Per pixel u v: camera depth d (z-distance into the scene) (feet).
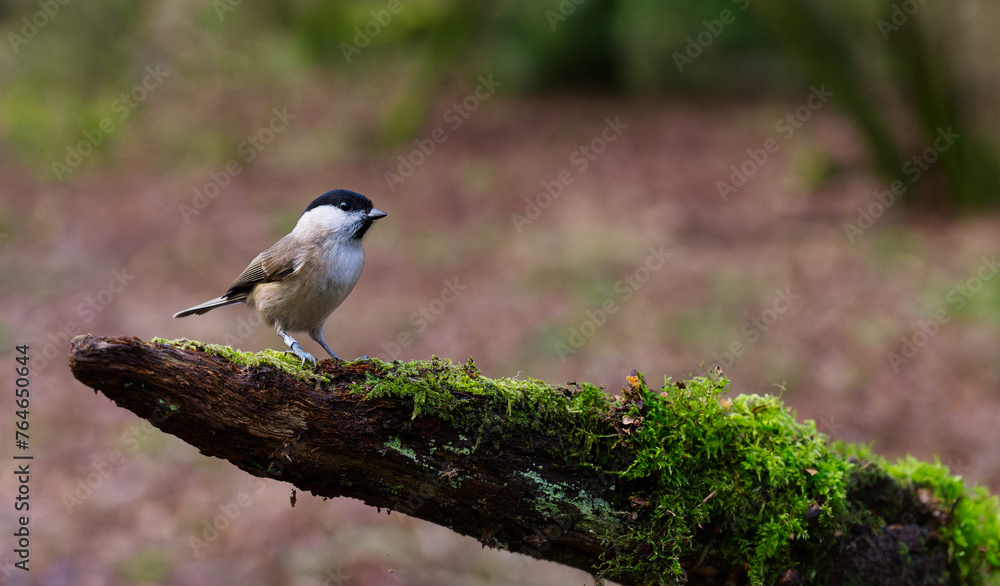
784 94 113.50
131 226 56.49
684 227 61.52
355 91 84.64
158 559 25.46
